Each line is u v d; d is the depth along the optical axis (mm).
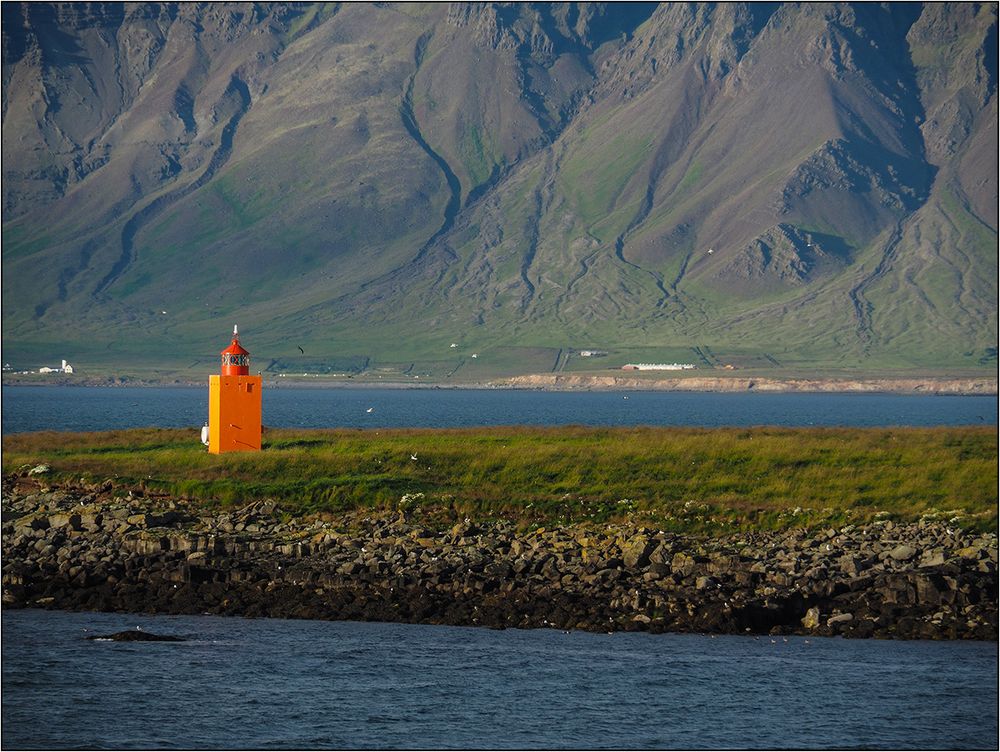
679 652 152500
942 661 149750
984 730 127438
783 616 165625
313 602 169250
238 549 189875
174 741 123062
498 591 174625
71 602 169750
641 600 167375
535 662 147875
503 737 125625
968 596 169875
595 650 152750
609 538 195250
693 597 169250
